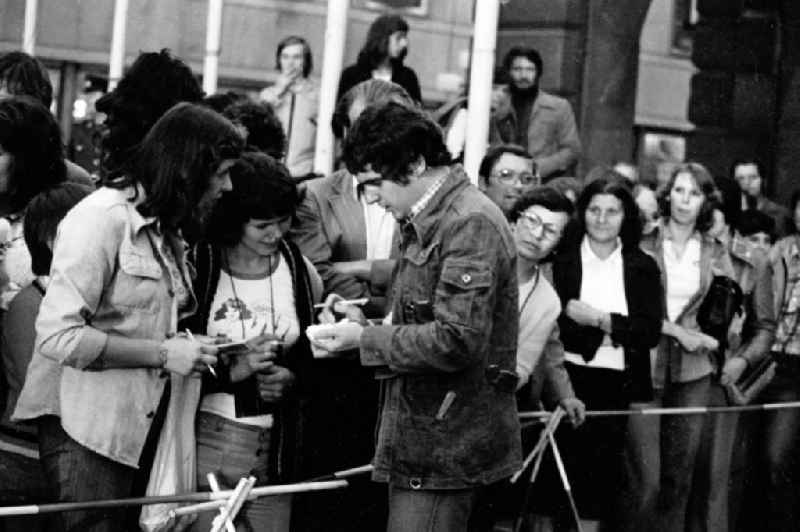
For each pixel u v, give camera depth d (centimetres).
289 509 891
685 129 2502
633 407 1176
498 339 820
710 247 1309
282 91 1741
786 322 1479
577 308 1143
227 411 869
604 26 2244
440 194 812
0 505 846
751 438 1323
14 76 1083
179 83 920
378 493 938
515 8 2281
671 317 1292
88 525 801
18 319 864
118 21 1966
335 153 1576
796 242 1509
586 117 2245
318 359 896
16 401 866
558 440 1112
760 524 1278
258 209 858
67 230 782
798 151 2341
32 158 910
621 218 1155
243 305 877
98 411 792
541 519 1071
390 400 823
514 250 823
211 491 843
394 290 829
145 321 795
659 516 1195
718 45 2467
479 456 816
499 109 1653
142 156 789
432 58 2372
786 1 2353
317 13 2377
